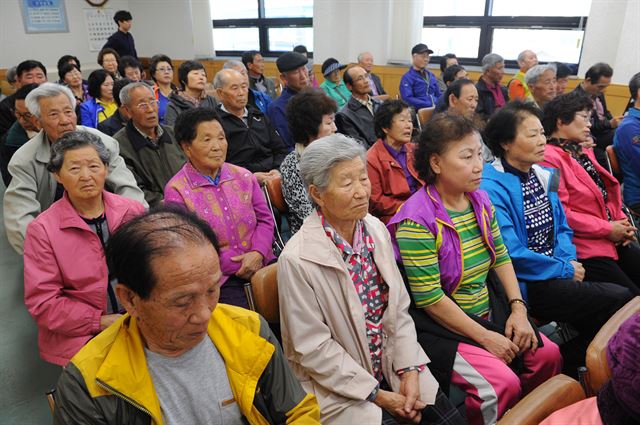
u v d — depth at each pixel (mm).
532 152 1625
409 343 1252
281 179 2033
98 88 3496
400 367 1231
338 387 1137
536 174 1746
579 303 1557
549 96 3578
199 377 838
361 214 1173
